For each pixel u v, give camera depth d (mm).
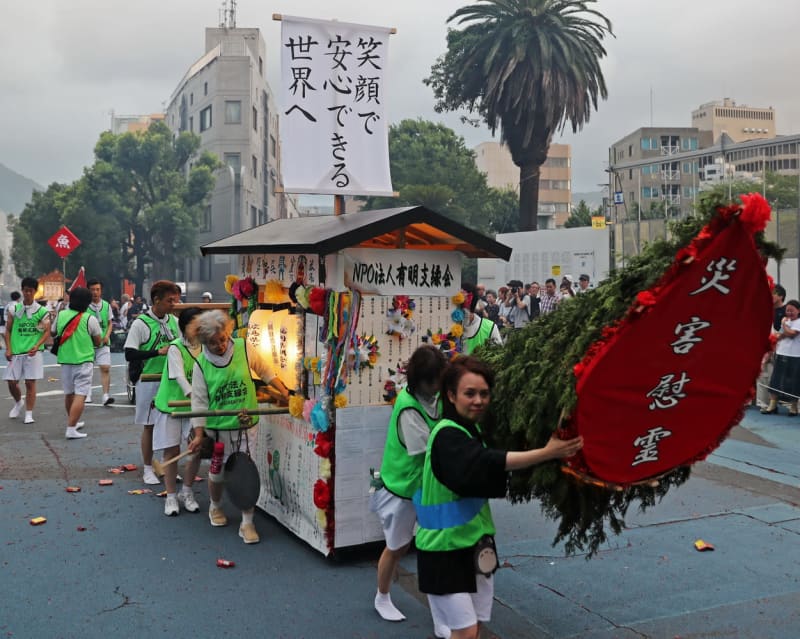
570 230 20438
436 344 5281
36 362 10094
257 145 59906
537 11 25922
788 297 18750
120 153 46875
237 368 5531
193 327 5402
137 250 49594
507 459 3020
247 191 53719
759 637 4020
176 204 46281
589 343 2986
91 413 10852
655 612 4332
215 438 5734
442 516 3254
